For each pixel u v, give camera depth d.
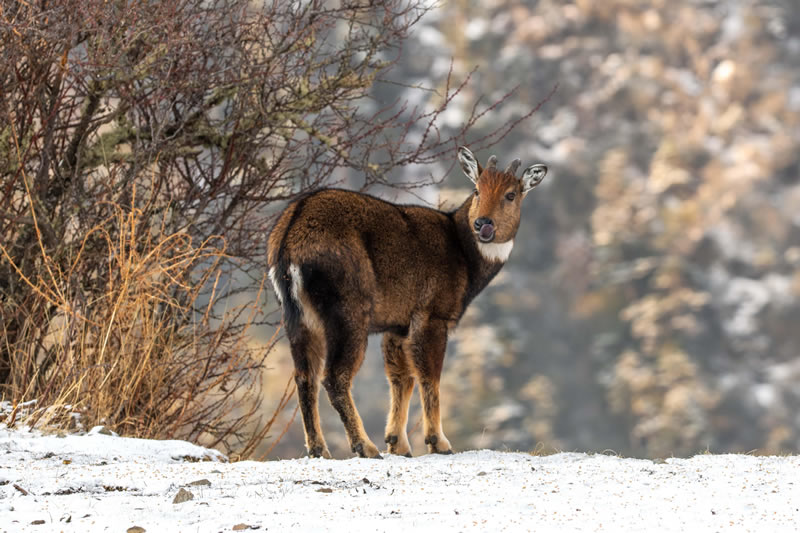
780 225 174.62
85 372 17.69
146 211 20.75
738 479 13.88
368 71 23.31
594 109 195.00
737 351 155.12
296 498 12.53
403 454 17.91
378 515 11.67
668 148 186.25
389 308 17.47
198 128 21.62
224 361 20.03
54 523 11.34
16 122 20.28
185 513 11.74
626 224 173.00
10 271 20.44
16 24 18.34
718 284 166.00
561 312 163.62
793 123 197.38
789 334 156.38
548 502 12.39
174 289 20.64
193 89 20.64
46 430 16.72
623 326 160.62
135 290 18.92
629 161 189.25
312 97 21.83
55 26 18.75
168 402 19.16
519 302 164.12
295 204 17.16
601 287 165.25
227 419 21.45
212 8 20.47
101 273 20.66
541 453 17.41
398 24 23.50
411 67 189.50
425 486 13.39
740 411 143.25
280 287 16.70
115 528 11.10
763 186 183.62
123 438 16.42
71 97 21.14
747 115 199.75
